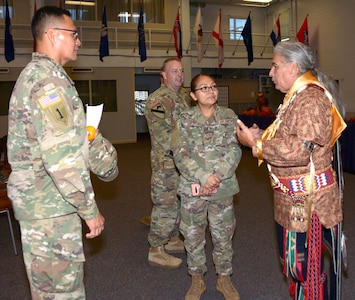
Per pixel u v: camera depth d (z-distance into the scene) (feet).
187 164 7.04
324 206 5.45
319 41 39.22
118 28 37.96
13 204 5.01
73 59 5.52
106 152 6.19
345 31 36.11
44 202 4.96
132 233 11.87
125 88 37.81
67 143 4.68
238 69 44.88
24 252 5.08
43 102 4.66
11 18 34.68
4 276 9.05
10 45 31.09
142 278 8.84
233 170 7.03
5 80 33.91
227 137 7.13
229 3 43.55
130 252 10.37
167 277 8.88
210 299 7.91
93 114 6.10
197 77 7.14
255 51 44.19
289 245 5.64
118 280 8.76
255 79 45.75
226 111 7.27
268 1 43.37
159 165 8.91
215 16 44.04
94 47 37.37
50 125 4.63
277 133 5.50
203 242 7.59
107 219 13.35
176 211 9.21
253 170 21.84
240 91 45.24
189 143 7.13
